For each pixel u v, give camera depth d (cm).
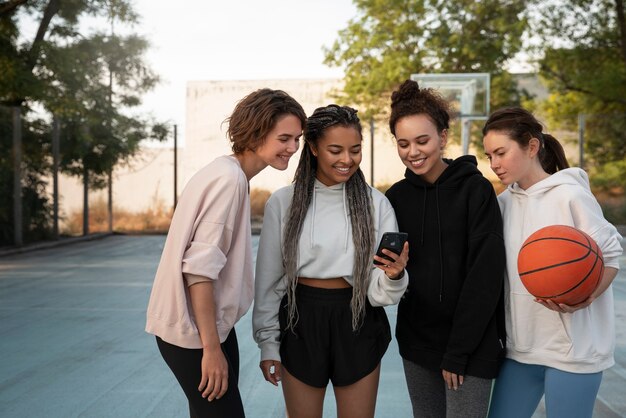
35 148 1572
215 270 215
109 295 827
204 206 218
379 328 253
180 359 222
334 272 247
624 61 1956
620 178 1916
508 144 243
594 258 222
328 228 250
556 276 220
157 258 1290
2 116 1409
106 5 1638
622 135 1953
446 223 247
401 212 260
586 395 236
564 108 2161
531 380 247
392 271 229
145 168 2109
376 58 2131
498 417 251
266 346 256
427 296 249
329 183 257
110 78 1725
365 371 249
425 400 260
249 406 401
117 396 421
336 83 2392
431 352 250
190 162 2594
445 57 2061
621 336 555
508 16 2038
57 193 1627
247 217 229
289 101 233
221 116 2581
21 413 391
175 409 396
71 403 408
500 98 2102
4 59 1477
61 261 1238
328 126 243
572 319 235
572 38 2002
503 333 245
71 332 610
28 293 848
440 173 256
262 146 233
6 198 1431
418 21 2081
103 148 1736
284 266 255
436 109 247
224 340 230
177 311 218
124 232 1972
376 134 2130
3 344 566
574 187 242
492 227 239
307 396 255
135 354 526
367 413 253
